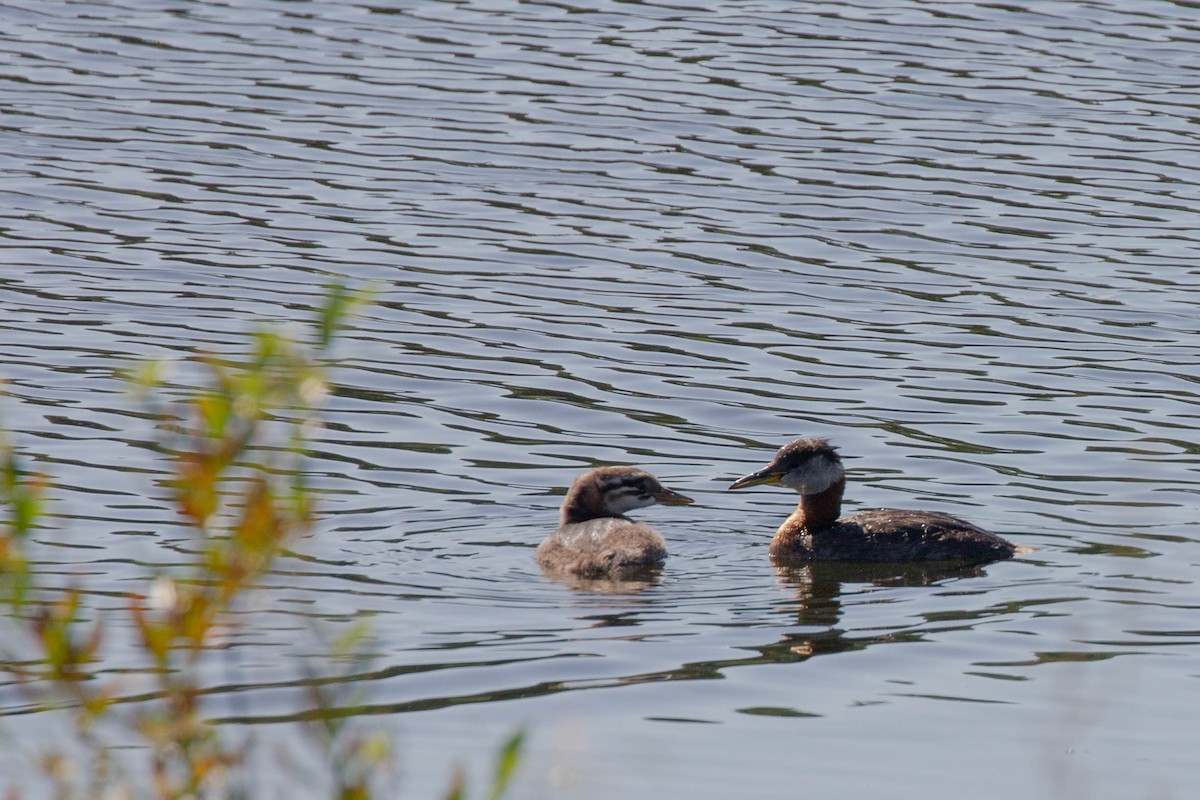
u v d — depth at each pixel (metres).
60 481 16.48
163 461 17.12
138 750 11.04
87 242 24.06
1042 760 11.45
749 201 26.20
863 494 17.09
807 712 12.14
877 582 14.87
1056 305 22.53
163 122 28.98
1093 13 35.09
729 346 21.17
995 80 31.20
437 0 35.81
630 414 19.16
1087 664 12.95
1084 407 19.36
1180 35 33.72
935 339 21.45
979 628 13.69
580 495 16.34
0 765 10.84
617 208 25.91
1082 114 29.59
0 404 18.56
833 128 28.98
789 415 19.17
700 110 29.75
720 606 14.25
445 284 22.98
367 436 18.23
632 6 35.50
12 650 12.53
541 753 11.35
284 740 11.34
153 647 7.32
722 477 17.73
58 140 28.00
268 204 25.73
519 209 25.83
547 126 29.09
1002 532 16.06
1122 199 26.23
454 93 30.58
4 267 23.00
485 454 17.94
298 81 31.06
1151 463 17.70
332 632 13.23
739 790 11.01
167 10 34.97
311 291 22.58
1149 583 14.65
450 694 12.23
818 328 21.78
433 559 15.16
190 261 23.47
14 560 7.38
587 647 13.17
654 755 11.45
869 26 34.28
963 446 18.28
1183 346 21.22
